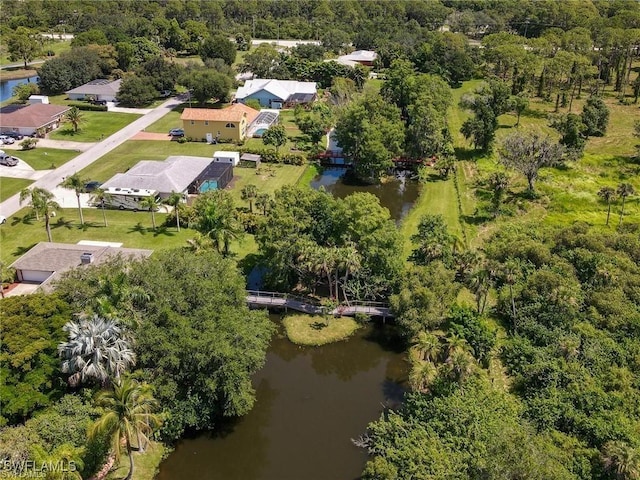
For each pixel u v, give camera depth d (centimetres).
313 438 4659
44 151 10425
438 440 3994
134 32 19200
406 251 7238
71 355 4122
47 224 6994
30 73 16762
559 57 13588
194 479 4266
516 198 8844
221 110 11288
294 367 5553
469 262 6259
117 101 13762
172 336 4484
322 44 19350
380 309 6072
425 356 4919
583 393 4628
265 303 6222
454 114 13625
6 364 4216
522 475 3619
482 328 5441
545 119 12781
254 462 4409
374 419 4862
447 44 17238
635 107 13488
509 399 4656
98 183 8744
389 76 13188
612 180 9494
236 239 6606
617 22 17375
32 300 4647
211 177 8894
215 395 4528
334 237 6266
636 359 5034
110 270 4994
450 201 8919
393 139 9744
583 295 5922
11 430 3819
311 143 11231
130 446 4006
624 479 3828
